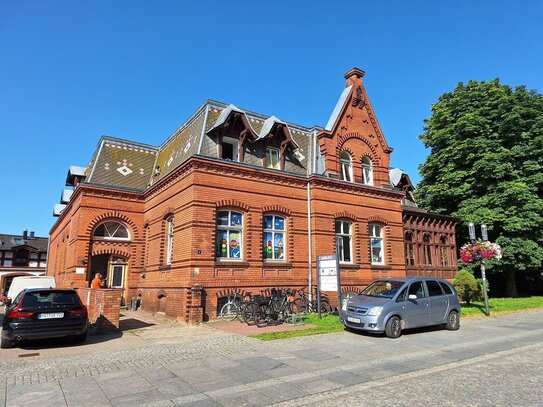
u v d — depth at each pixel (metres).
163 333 12.78
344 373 7.77
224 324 14.59
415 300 12.53
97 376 7.64
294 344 10.67
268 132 18.28
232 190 16.84
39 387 6.97
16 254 54.00
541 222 25.52
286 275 17.83
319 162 20.20
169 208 17.97
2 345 10.67
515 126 26.31
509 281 27.89
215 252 16.05
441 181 29.31
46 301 10.82
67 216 24.92
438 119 29.27
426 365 8.45
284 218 18.52
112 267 20.88
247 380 7.30
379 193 21.58
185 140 19.59
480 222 25.83
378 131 22.55
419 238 24.73
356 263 19.92
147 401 6.20
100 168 21.55
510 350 10.05
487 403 6.03
